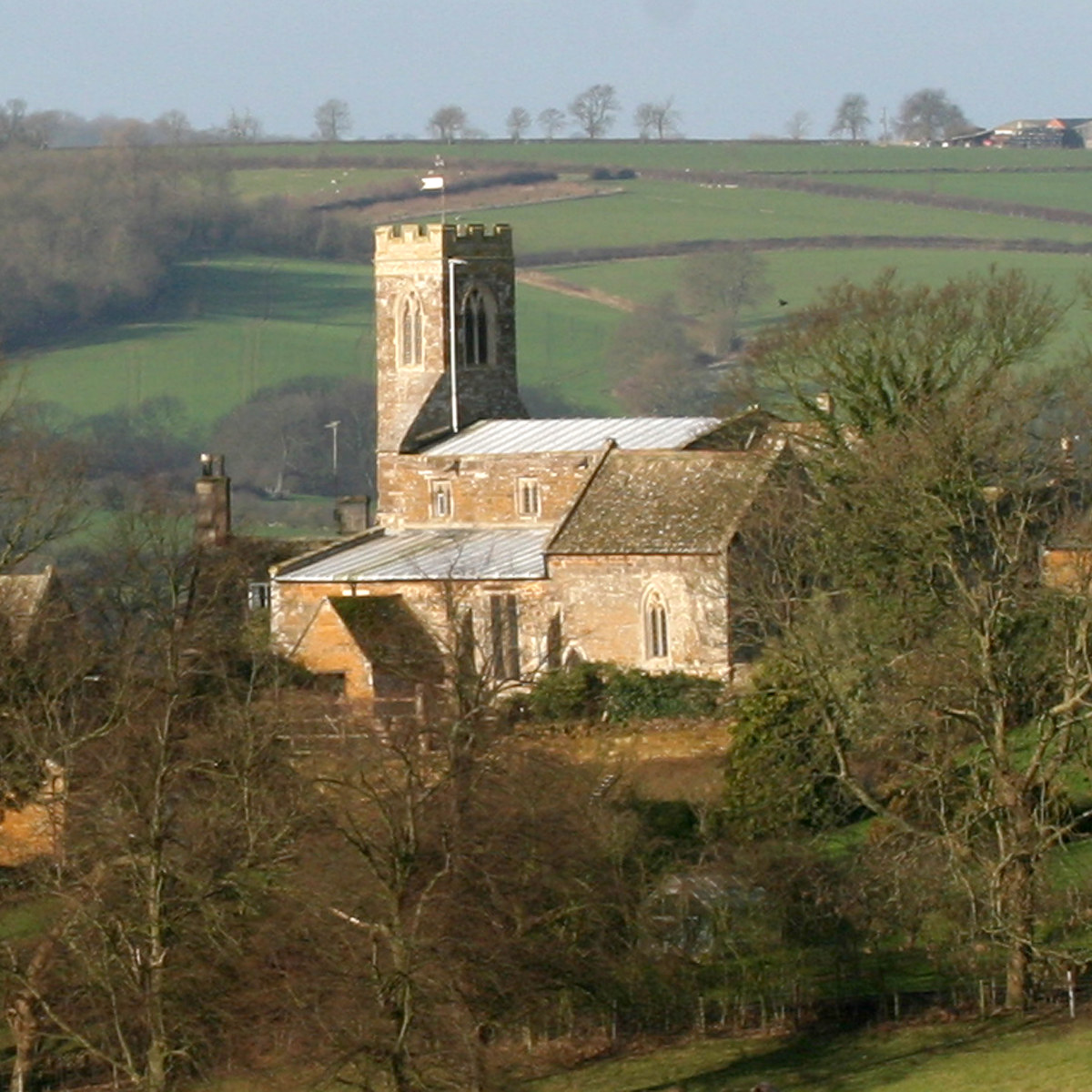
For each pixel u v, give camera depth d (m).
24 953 186.62
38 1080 189.12
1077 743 198.88
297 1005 172.88
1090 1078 174.38
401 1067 169.62
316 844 178.38
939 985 198.75
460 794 178.38
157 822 180.38
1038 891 193.12
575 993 184.12
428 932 171.62
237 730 194.75
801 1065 186.25
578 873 182.00
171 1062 179.12
